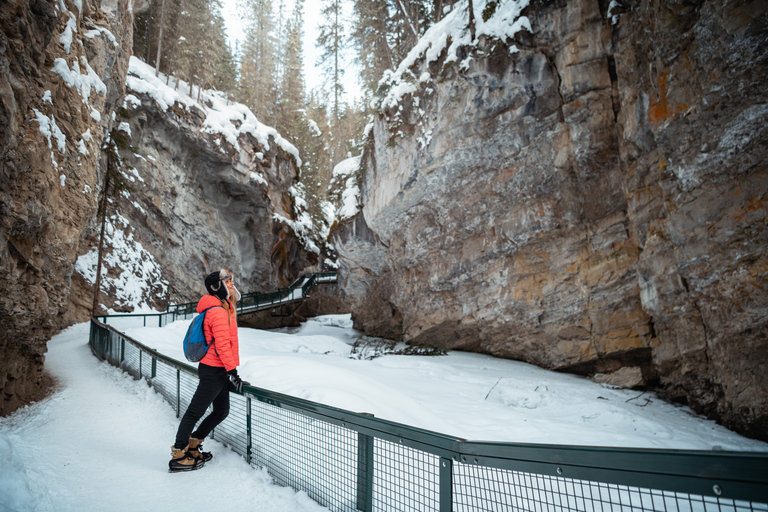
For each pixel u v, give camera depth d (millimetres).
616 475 1454
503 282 14266
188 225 29141
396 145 16078
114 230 23312
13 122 5059
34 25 6039
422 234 16984
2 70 4754
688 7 8281
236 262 33688
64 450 4004
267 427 3719
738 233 7836
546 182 12938
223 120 31719
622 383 10766
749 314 7680
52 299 7723
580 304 12195
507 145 13477
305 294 34438
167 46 35562
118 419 5344
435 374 11859
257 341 16594
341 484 2809
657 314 9828
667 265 9469
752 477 1108
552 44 12078
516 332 14141
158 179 26766
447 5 20375
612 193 11508
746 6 7211
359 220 20250
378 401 5582
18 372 6602
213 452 4156
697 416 8789
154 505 2934
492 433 6410
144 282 24359
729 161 7895
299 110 47000
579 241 12438
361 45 23750
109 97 12992
